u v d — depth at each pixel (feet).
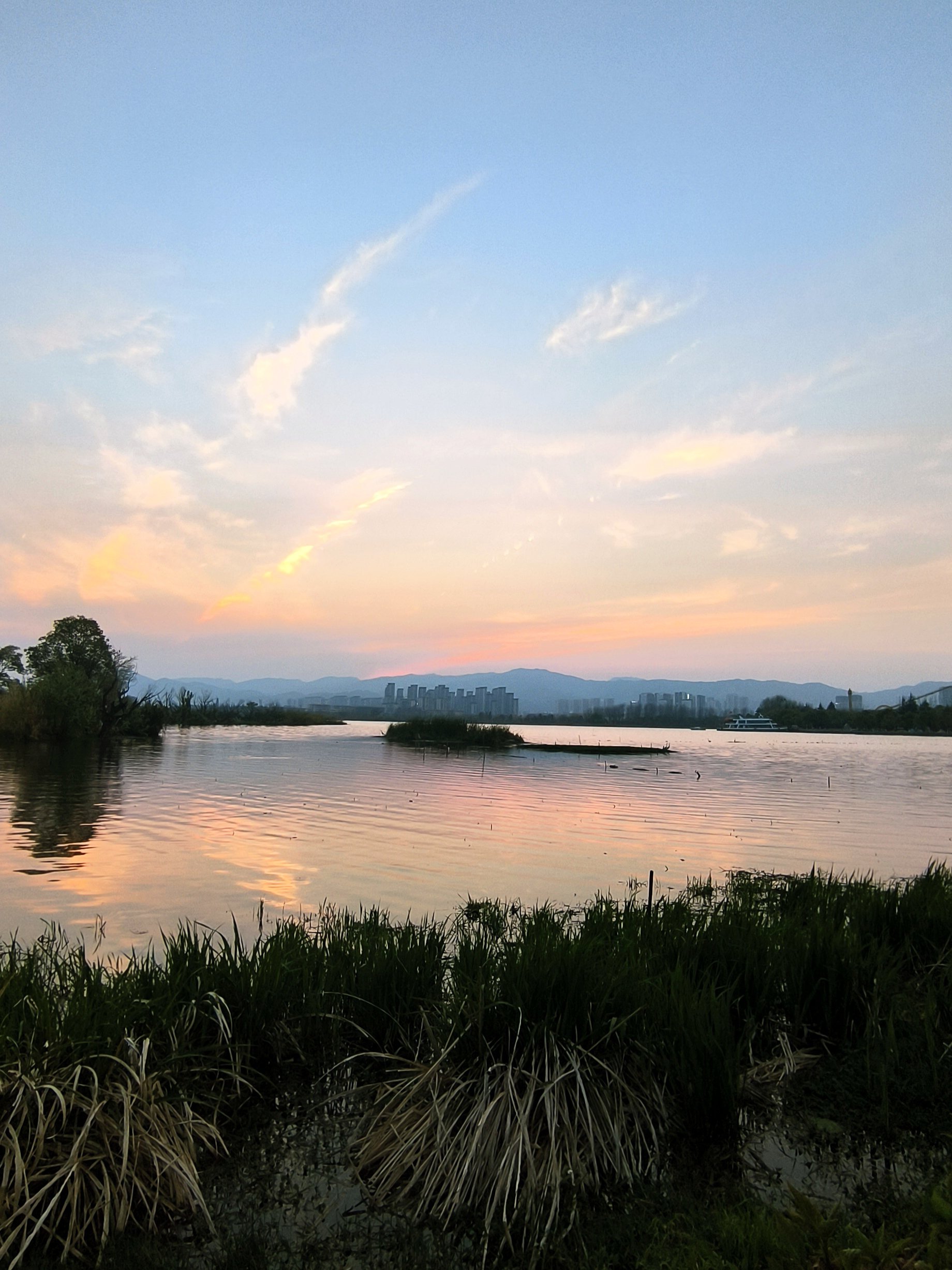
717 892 34.99
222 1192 12.98
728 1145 13.93
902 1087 15.60
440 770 101.19
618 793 80.33
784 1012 18.94
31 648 167.43
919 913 24.21
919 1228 10.97
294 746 142.20
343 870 38.42
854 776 110.11
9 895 31.63
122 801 61.77
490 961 18.58
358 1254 11.52
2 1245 11.24
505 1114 13.50
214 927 27.68
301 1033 17.22
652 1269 10.60
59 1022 14.28
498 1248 11.64
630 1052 15.17
